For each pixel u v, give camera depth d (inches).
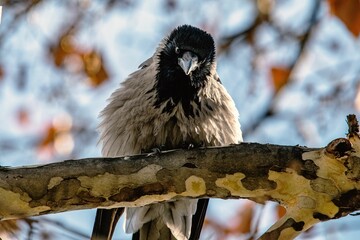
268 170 335.6
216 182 339.6
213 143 442.9
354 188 326.3
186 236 439.5
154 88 434.9
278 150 336.8
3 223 400.5
